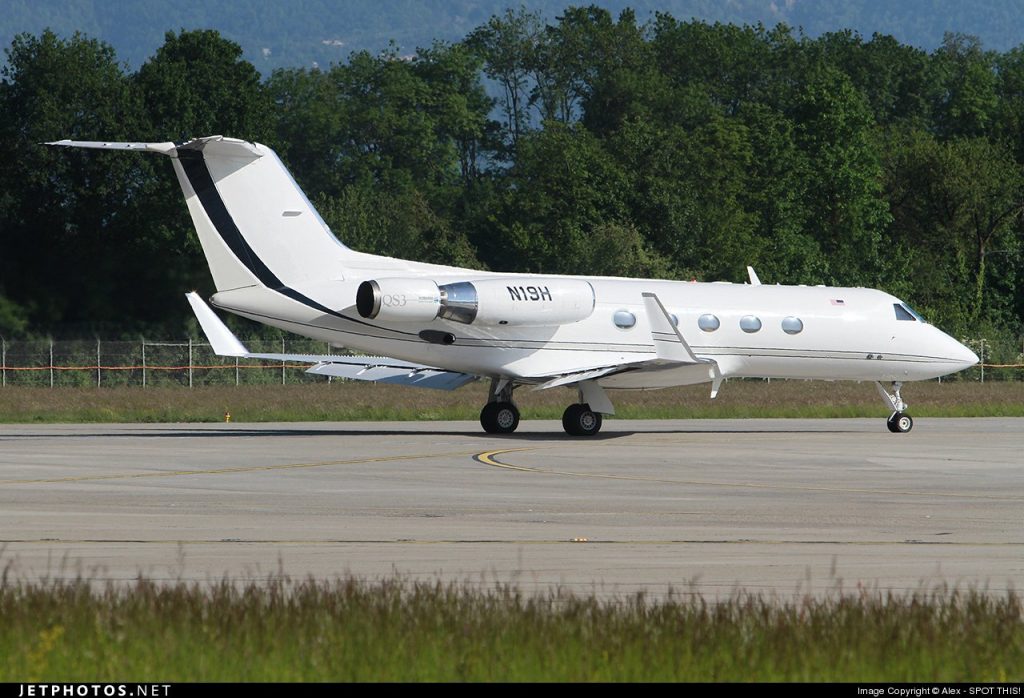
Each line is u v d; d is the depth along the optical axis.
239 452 84.62
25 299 188.25
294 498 60.12
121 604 32.72
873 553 45.09
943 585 38.88
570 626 31.05
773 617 32.09
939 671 28.69
